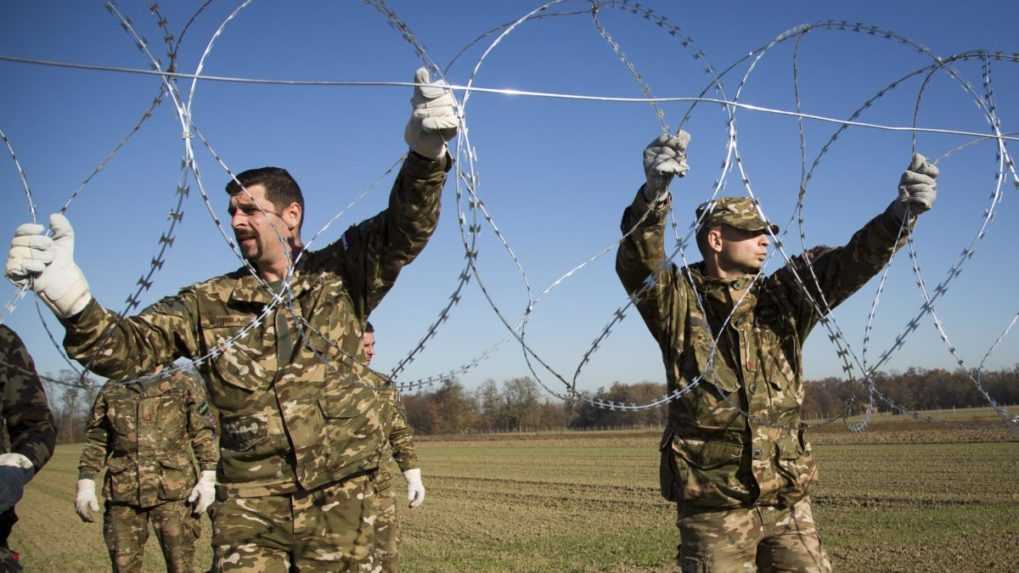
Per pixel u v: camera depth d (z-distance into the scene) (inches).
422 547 458.3
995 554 347.6
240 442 123.3
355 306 132.0
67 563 442.3
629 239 143.7
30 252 102.8
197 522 266.5
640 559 384.5
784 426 150.3
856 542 400.5
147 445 255.6
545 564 386.9
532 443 1827.0
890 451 983.0
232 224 129.0
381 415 131.7
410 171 116.8
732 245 156.8
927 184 140.9
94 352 111.1
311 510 123.6
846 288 152.7
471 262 118.0
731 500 146.8
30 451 132.7
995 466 729.0
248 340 124.8
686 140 133.0
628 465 1045.2
